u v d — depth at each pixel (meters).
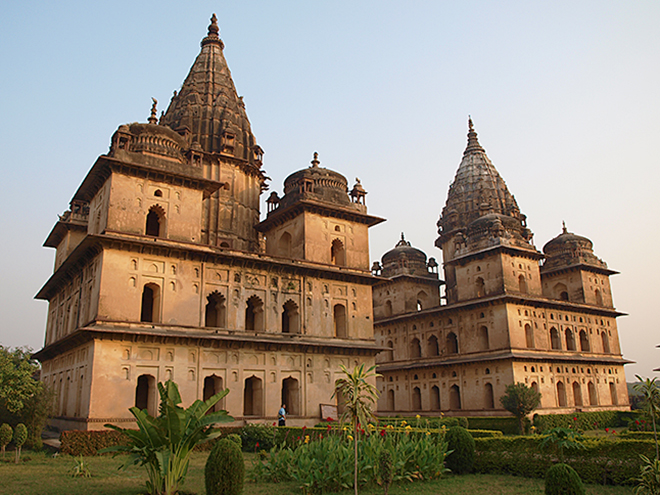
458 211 64.31
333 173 40.75
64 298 37.41
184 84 47.28
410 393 53.53
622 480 17.02
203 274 32.44
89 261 31.89
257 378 33.06
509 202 63.94
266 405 32.66
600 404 51.75
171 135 35.09
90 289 31.17
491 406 46.41
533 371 46.59
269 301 34.72
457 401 49.56
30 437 27.03
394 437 19.92
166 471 14.11
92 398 27.14
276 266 35.19
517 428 40.03
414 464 18.27
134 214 31.45
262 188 46.47
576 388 50.59
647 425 28.86
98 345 27.97
